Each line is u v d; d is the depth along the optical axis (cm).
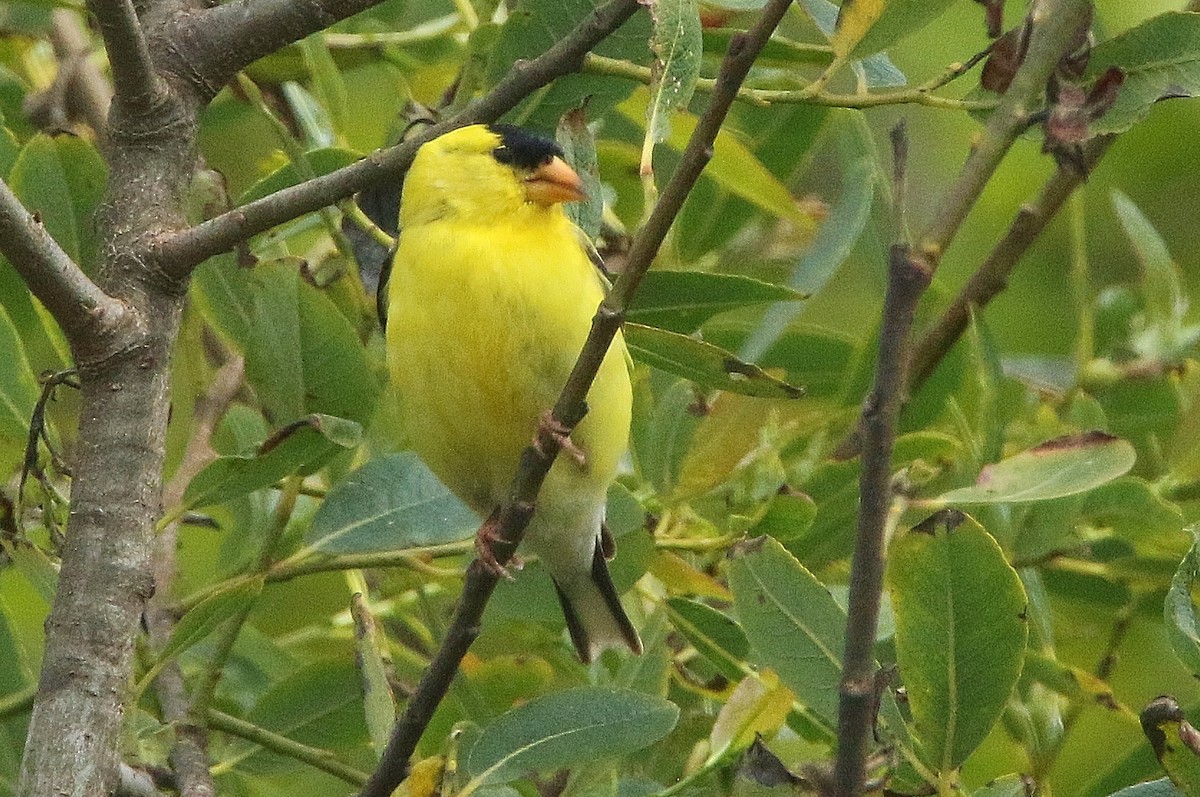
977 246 1011
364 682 563
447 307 639
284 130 682
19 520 573
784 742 692
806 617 545
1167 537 672
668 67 525
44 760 488
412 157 575
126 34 539
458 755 601
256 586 576
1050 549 669
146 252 542
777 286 600
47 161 624
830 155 1003
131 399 525
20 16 845
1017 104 407
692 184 435
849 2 595
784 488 639
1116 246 1026
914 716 499
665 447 671
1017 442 714
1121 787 635
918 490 665
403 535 656
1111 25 974
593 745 554
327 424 538
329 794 801
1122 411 780
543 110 706
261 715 688
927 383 750
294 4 582
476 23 772
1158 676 809
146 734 616
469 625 506
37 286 505
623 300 460
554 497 657
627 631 669
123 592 509
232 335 714
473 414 646
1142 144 1041
